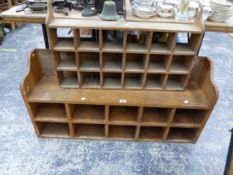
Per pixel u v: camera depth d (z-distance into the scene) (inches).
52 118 66.9
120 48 59.8
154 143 72.2
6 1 146.8
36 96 62.9
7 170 61.1
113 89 68.0
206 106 62.4
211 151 70.1
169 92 67.9
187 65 65.0
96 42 62.8
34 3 64.5
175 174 62.8
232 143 48.2
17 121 77.2
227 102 92.7
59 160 64.8
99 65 64.6
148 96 65.6
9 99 87.3
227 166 49.2
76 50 58.9
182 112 71.7
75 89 67.1
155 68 64.6
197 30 55.9
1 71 105.6
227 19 63.4
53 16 58.2
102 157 66.6
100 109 71.9
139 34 66.3
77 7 64.6
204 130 77.5
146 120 68.3
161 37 68.0
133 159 66.5
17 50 126.6
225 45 150.9
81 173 61.6
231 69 120.2
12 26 152.6
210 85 63.3
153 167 64.5
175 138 72.6
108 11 58.2
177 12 61.1
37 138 71.4
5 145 68.1
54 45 59.5
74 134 71.6
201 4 59.7
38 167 62.4
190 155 68.6
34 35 148.4
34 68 66.8
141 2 60.1
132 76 72.9
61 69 63.0
